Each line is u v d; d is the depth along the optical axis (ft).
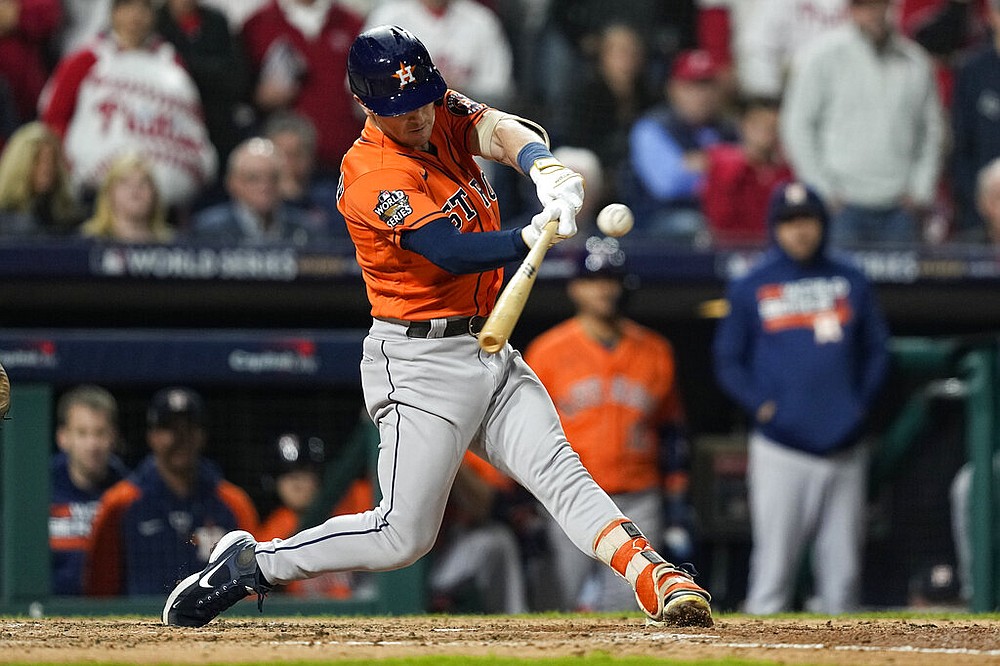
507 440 48.80
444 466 47.88
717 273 112.68
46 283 104.88
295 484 101.71
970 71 122.21
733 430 120.26
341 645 46.73
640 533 48.93
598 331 97.55
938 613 69.26
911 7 129.08
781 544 94.32
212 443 101.40
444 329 47.47
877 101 118.21
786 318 95.61
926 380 110.93
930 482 113.70
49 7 112.98
